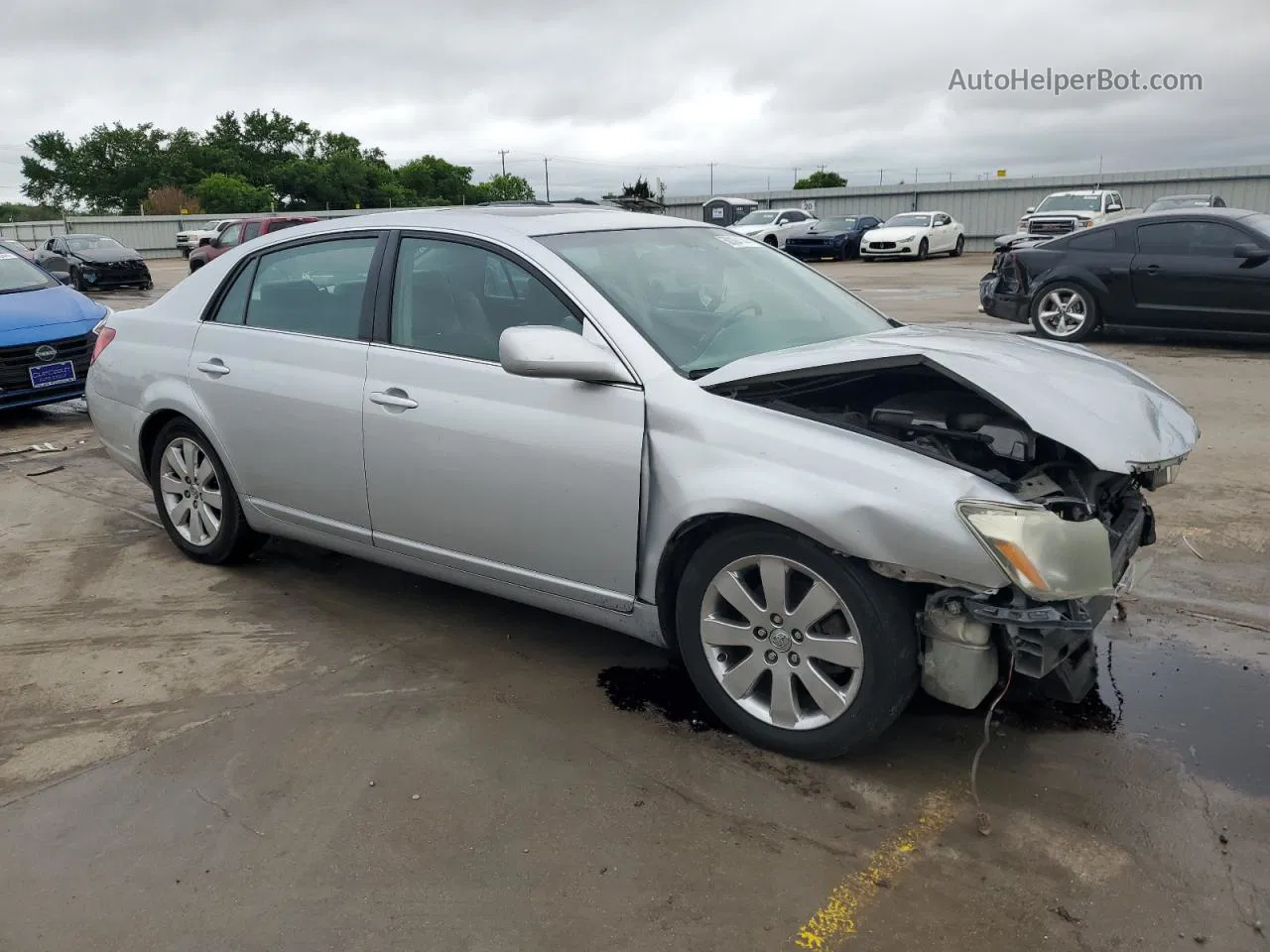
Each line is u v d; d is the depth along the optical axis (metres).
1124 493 3.48
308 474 4.12
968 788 2.93
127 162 83.75
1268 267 9.85
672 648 3.36
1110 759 3.07
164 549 5.12
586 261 3.58
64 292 9.11
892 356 3.01
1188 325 10.45
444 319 3.72
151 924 2.48
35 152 87.69
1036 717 3.32
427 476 3.68
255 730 3.36
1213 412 7.50
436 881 2.60
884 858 2.65
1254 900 2.46
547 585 3.52
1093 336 11.55
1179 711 3.34
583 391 3.28
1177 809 2.82
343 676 3.72
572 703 3.49
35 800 3.00
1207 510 5.32
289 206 74.56
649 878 2.59
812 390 3.30
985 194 36.50
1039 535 2.61
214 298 4.55
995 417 3.06
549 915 2.47
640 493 3.19
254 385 4.23
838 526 2.76
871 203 38.84
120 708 3.54
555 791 2.97
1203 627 3.97
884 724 2.91
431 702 3.52
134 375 4.79
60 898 2.58
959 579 2.66
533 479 3.39
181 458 4.78
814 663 2.98
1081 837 2.71
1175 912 2.43
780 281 4.08
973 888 2.53
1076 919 2.41
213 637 4.08
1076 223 23.84
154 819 2.89
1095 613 2.95
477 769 3.10
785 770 3.05
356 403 3.86
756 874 2.60
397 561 3.99
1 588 4.66
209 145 83.56
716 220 37.06
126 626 4.21
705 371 3.24
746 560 3.02
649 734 3.28
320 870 2.66
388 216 4.05
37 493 6.26
